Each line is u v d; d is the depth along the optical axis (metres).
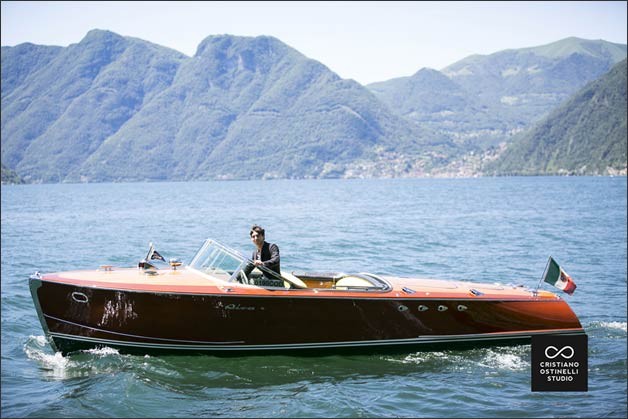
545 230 27.61
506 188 107.81
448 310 9.71
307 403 7.69
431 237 24.66
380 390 8.20
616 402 7.85
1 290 14.06
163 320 9.08
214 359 9.23
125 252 21.27
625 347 9.94
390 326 9.55
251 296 9.06
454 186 132.38
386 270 16.59
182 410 7.47
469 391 8.22
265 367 8.97
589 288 14.40
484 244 22.28
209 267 9.73
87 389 8.04
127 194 104.19
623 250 20.64
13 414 7.30
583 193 77.62
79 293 9.10
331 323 9.37
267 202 61.59
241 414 7.38
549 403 7.83
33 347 9.81
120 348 9.28
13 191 144.25
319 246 21.66
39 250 22.06
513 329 9.99
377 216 37.56
